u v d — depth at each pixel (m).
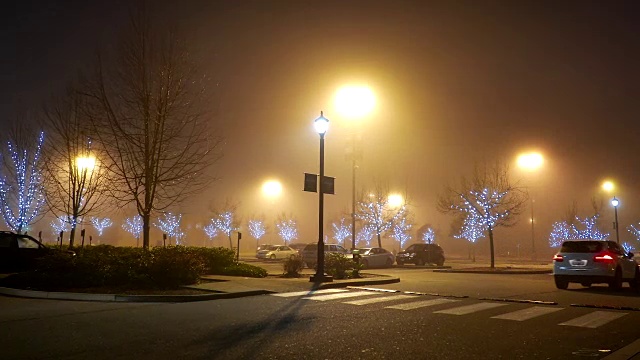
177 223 67.12
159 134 20.78
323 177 21.48
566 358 8.41
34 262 22.83
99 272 16.98
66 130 25.66
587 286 21.55
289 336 9.96
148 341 9.40
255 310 13.29
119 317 12.01
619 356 8.39
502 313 13.18
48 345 9.04
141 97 20.58
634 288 20.58
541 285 21.78
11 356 8.27
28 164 31.45
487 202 37.03
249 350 8.77
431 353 8.69
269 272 27.38
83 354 8.41
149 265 17.38
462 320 12.00
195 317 12.09
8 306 13.69
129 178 20.73
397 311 13.34
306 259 36.56
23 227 34.03
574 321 12.01
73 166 26.14
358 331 10.52
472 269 33.41
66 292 15.59
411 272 31.92
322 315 12.55
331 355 8.48
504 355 8.59
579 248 19.86
